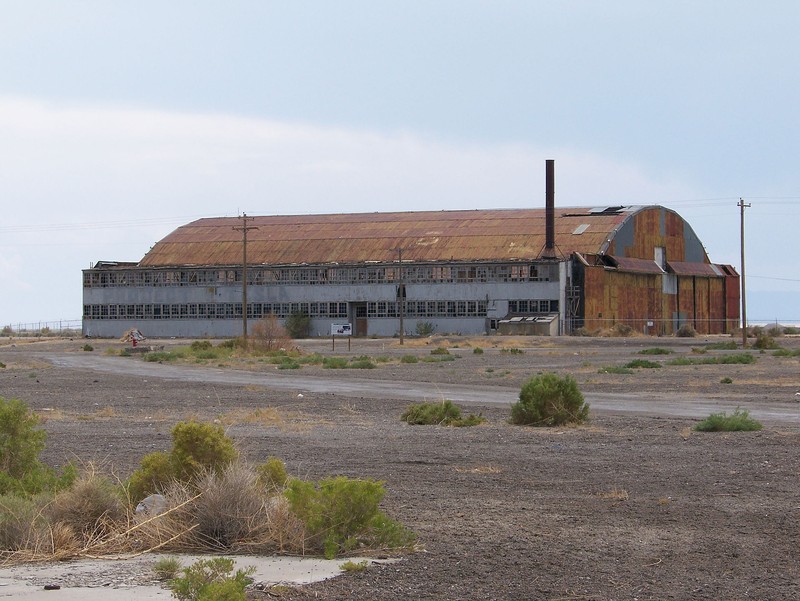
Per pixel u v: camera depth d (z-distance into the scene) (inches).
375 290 5305.1
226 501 486.0
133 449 892.0
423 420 1145.4
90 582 414.9
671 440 956.6
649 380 1891.0
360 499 478.0
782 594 403.9
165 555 467.2
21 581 417.1
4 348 4377.5
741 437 973.8
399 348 3937.0
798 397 1462.8
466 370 2336.4
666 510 585.6
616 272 5083.7
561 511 583.8
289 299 5442.9
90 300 5797.2
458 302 5147.6
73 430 1077.8
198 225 6151.6
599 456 841.5
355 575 427.2
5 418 629.9
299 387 1803.6
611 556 468.1
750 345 3799.2
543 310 4982.8
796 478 707.4
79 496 509.7
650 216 5388.8
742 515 569.9
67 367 2704.2
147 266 5698.8
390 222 5733.3
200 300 5585.6
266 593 395.9
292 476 713.0
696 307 5664.4
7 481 560.7
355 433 1037.8
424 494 645.9
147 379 2103.8
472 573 433.4
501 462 804.6
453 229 5492.1
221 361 2960.1
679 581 422.9
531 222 5403.5
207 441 559.2
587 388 1691.7
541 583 418.0
